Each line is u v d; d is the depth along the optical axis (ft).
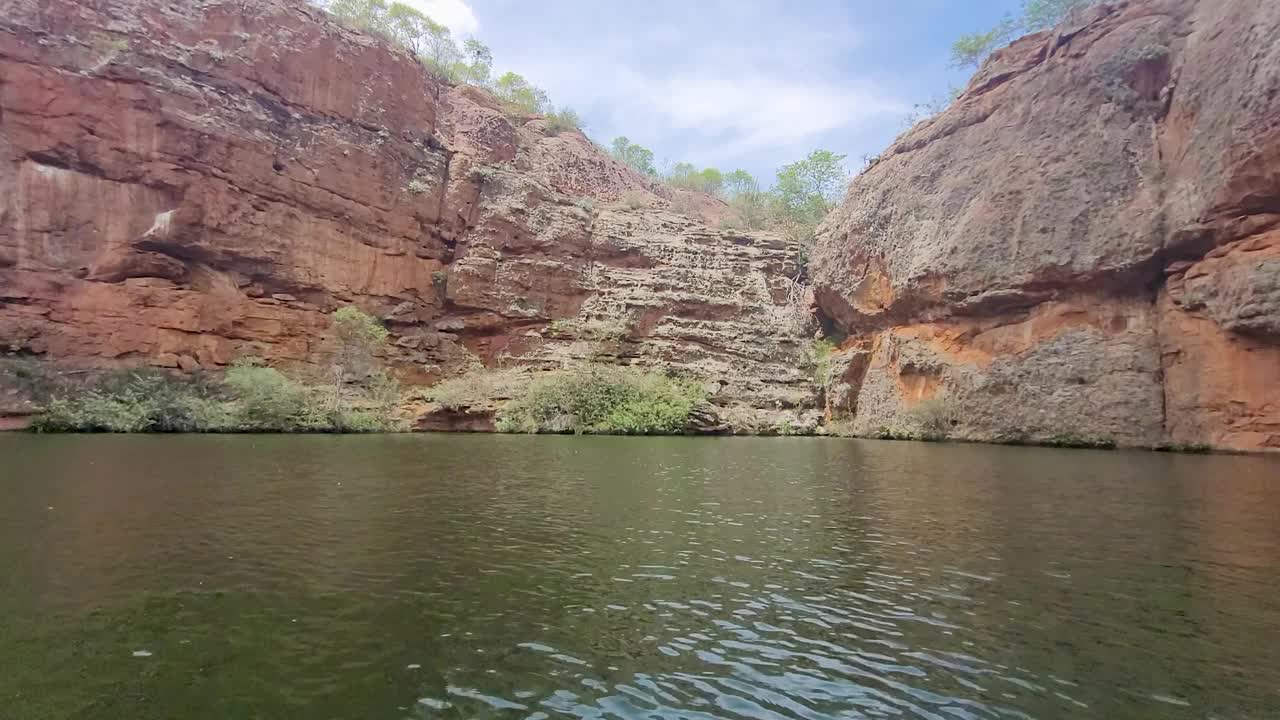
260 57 105.70
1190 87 82.69
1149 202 85.56
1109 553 28.73
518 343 124.57
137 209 91.15
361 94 118.73
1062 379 90.58
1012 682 16.72
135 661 16.75
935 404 102.32
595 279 134.72
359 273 113.50
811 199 186.39
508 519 34.45
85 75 88.43
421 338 117.60
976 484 49.24
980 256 99.81
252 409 88.22
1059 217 92.32
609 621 20.62
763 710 15.34
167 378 88.07
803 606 22.21
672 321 133.59
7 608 19.93
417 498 39.63
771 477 53.16
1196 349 81.20
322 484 43.16
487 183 132.26
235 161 99.76
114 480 41.93
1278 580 24.68
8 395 77.71
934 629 20.22
